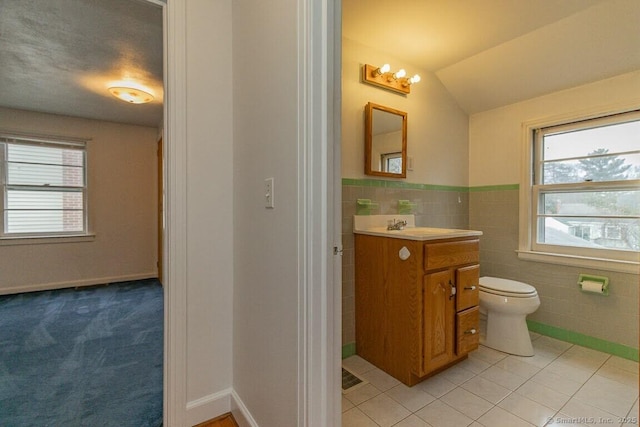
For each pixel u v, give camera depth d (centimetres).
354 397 163
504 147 265
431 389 170
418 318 168
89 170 380
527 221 250
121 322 263
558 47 207
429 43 217
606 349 209
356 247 209
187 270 139
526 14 187
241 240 141
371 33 205
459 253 186
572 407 154
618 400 159
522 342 206
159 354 207
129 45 217
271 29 114
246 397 137
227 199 150
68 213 376
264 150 120
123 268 404
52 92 297
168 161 137
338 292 99
